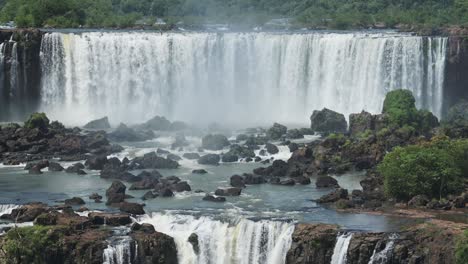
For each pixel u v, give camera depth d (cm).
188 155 13812
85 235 10331
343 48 16725
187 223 10694
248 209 11075
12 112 17500
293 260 10144
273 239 10369
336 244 10012
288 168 12912
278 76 17225
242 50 17325
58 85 17475
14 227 10425
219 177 12719
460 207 11000
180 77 17425
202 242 10488
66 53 17425
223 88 17412
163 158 13375
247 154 13838
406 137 13575
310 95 17038
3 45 17425
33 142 14275
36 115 14938
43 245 10150
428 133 13975
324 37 16900
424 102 16538
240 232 10481
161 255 10256
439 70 16425
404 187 11256
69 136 14538
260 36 17288
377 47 16488
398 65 16450
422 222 10375
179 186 11975
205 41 17350
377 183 11938
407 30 19162
